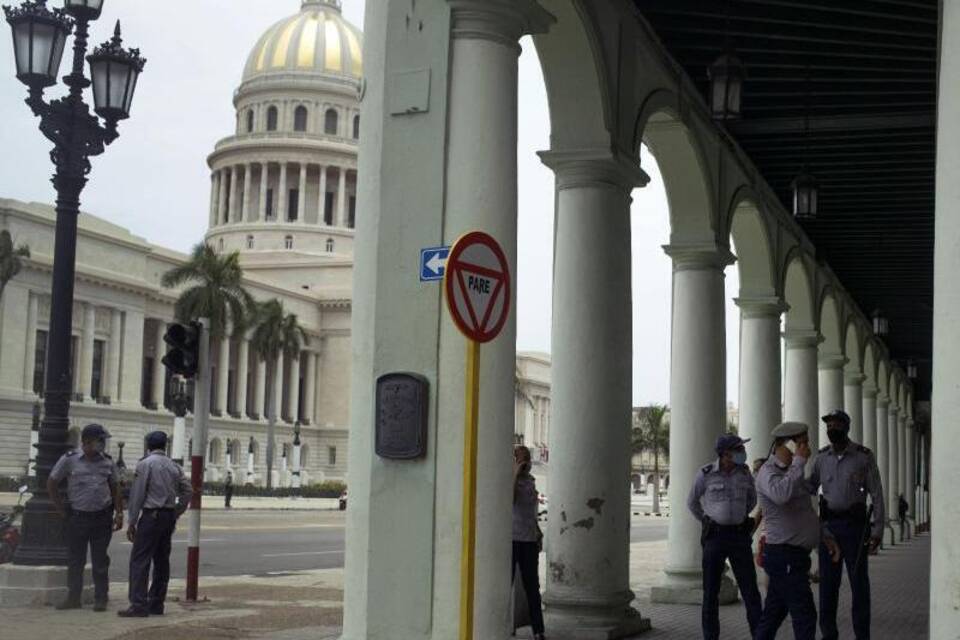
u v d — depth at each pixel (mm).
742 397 18688
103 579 11906
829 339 26406
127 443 84812
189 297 71938
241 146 116812
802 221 21031
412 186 7984
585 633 10414
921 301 29703
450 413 7727
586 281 11109
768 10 12180
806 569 8469
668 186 14602
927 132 15680
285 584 15578
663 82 13062
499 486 7750
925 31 12219
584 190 11172
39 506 12570
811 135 15992
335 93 119375
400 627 7645
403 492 7742
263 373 104438
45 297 79438
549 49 10789
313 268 113125
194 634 10273
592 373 11016
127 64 13750
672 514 14531
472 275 6254
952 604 6176
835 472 9789
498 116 8000
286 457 103938
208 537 29156
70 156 13461
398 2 8164
